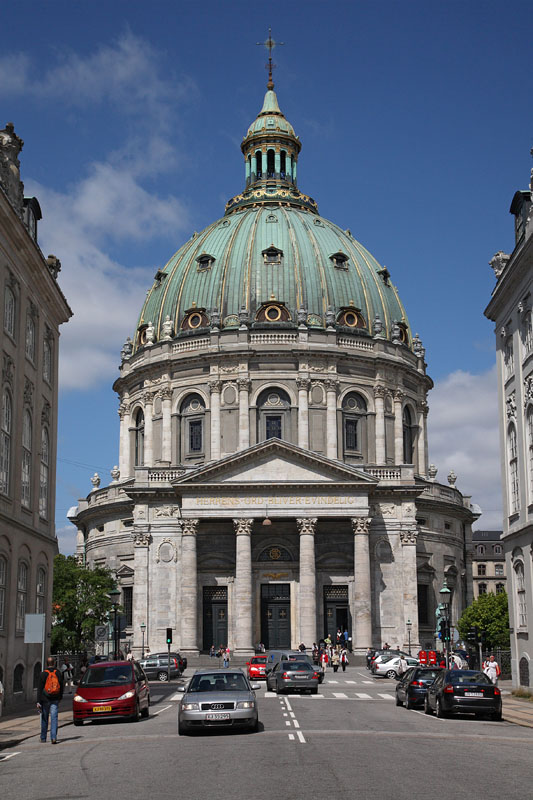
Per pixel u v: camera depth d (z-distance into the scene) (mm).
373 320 100750
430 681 39875
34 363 47625
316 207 113562
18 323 44156
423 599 92562
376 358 97625
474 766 21172
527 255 43906
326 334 96500
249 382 94812
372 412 97375
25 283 45438
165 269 108062
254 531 86438
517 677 46812
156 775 20359
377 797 16797
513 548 47406
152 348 100250
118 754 24781
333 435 94188
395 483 86875
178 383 97562
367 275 103625
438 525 95750
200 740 27406
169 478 86625
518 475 46438
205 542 86188
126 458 103188
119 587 92625
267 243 101000
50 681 29281
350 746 25047
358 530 81750
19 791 19312
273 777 19359
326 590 85938
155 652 83250
